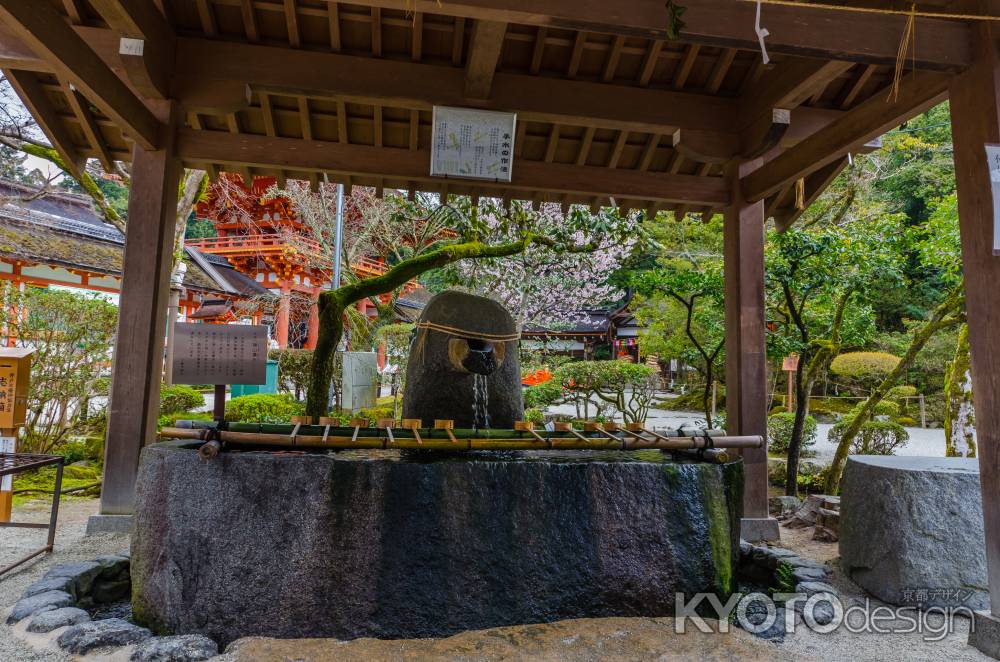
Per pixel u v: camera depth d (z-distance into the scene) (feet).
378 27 13.06
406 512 8.27
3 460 11.78
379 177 15.99
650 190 15.81
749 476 14.64
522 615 8.47
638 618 8.77
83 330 20.65
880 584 10.37
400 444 9.04
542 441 9.70
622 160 16.97
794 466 19.10
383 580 8.12
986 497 8.46
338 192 29.71
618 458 9.97
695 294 22.08
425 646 7.75
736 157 15.12
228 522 8.20
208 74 13.32
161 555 8.33
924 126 52.08
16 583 10.05
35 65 12.03
